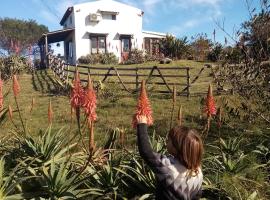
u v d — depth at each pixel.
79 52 19.05
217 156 3.38
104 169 2.79
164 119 5.90
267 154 3.84
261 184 3.27
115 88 8.30
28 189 2.66
